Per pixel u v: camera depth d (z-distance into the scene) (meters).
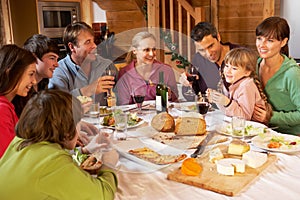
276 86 2.10
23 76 1.65
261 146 1.63
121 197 1.24
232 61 2.12
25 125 1.16
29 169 1.09
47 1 4.17
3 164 1.15
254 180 1.31
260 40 2.05
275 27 1.97
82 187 1.11
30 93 1.88
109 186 1.20
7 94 1.64
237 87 2.15
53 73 2.45
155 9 4.02
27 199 1.07
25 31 3.98
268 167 1.41
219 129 1.87
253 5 3.81
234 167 1.35
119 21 5.05
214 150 1.54
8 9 3.78
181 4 3.98
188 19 3.96
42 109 1.15
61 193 1.08
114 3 4.80
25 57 1.66
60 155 1.13
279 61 2.08
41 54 2.20
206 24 2.43
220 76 2.36
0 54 1.64
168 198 1.22
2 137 1.50
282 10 3.93
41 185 1.07
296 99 2.03
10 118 1.58
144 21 4.79
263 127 1.90
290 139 1.71
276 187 1.26
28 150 1.14
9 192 1.08
